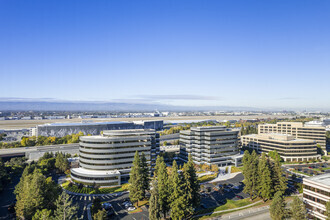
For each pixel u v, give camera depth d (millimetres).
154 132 160125
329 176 97625
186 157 194000
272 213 85750
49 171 164125
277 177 112688
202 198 115938
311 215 91000
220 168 179750
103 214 81125
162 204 90500
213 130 193625
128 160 144875
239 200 111750
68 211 75625
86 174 133750
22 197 89062
